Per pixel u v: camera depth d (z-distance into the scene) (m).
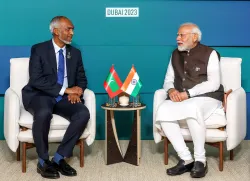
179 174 3.40
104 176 3.37
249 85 4.42
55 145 4.30
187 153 3.45
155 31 4.34
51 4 4.29
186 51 3.71
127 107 3.59
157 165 3.66
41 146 3.35
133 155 3.67
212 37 4.34
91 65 4.37
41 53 3.67
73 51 3.80
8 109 3.47
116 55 4.37
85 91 3.77
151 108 4.46
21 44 4.32
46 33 4.31
